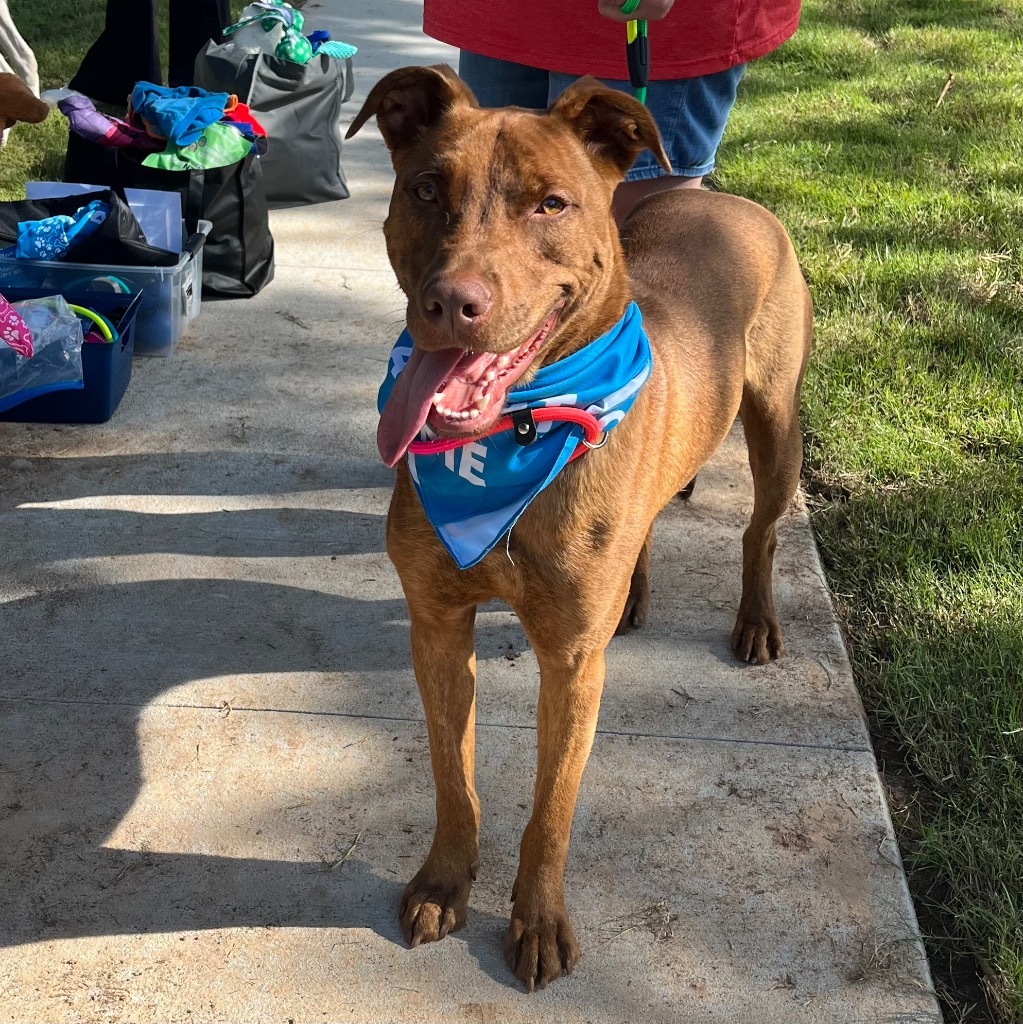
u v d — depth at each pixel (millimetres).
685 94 1591
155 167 2422
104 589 1690
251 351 2355
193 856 1285
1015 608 1626
